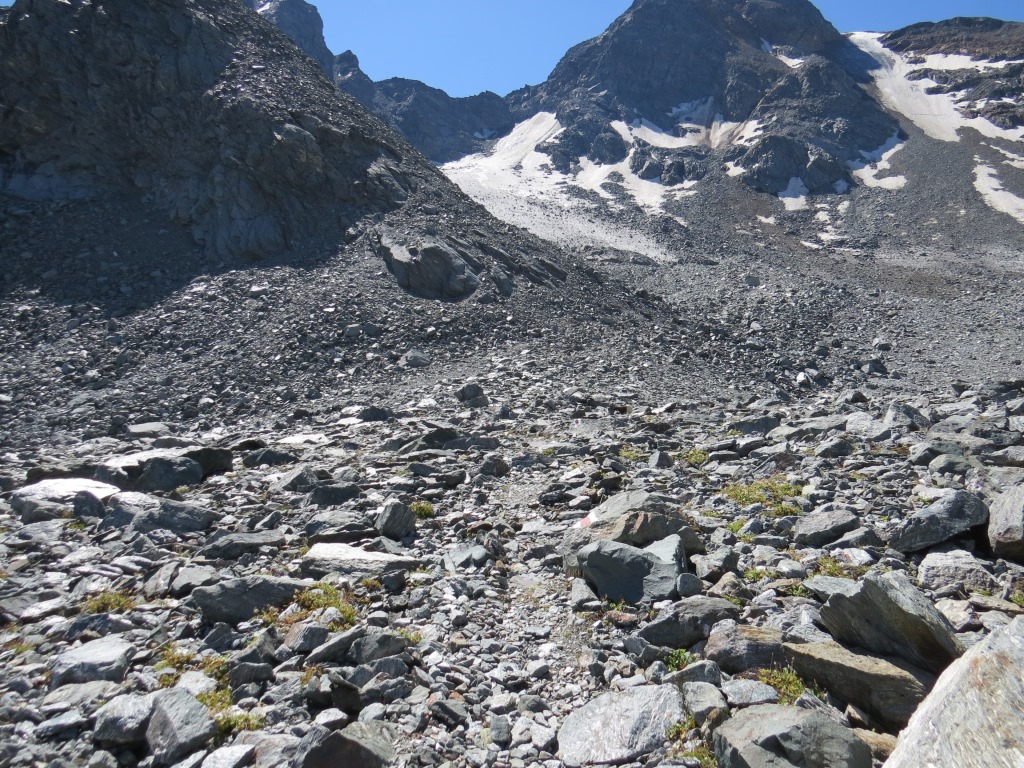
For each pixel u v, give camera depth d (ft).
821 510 38.29
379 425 74.33
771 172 503.61
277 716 20.33
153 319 112.88
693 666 21.49
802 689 20.77
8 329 108.17
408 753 18.60
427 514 40.55
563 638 25.59
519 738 19.61
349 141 173.27
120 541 36.24
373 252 143.23
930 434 55.06
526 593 29.76
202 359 102.27
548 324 129.39
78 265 130.52
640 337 132.87
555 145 630.33
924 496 38.91
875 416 67.56
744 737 17.06
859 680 20.01
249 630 25.91
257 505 42.86
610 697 20.70
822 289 250.78
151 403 89.61
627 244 356.38
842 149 549.95
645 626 24.88
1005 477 40.81
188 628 25.95
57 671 22.38
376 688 20.93
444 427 61.93
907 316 220.43
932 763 14.23
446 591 29.27
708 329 160.66
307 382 98.12
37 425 82.12
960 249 363.15
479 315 126.52
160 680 22.33
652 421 74.33
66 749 18.90
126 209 153.38
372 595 28.78
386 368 104.17
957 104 631.15
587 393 91.04
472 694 21.66
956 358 170.71
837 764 16.05
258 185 150.92
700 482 46.70
